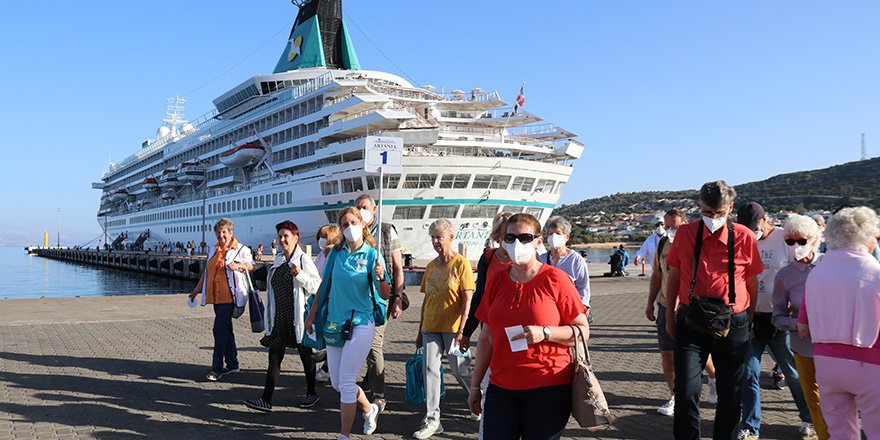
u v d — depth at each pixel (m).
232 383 7.73
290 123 45.12
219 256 8.01
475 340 10.84
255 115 50.09
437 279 5.93
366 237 5.83
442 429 5.86
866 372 3.71
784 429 5.95
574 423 6.12
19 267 83.12
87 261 86.19
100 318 13.59
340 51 55.28
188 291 43.78
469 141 36.12
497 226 5.19
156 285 49.31
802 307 4.35
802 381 5.06
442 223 5.99
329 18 54.88
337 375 5.42
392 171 7.88
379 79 47.62
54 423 5.89
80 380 7.71
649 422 6.14
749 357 5.68
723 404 4.73
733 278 4.67
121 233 91.56
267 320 6.61
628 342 11.06
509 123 40.31
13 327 12.31
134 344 10.41
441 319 5.87
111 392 7.16
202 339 10.96
